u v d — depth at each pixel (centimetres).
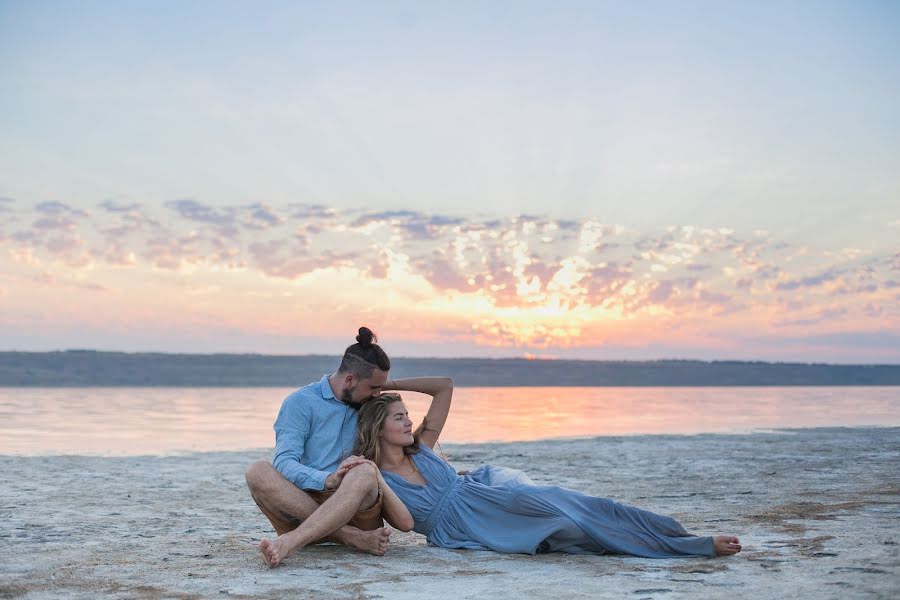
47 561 404
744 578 342
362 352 434
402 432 440
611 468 887
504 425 1812
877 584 322
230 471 915
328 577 360
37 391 4506
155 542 467
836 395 4375
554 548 418
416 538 496
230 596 324
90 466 951
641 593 320
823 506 559
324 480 410
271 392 4597
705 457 988
